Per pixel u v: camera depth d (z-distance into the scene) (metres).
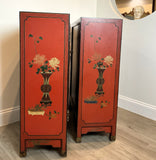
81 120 2.03
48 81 1.74
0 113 2.38
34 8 2.48
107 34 1.91
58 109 1.80
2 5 2.20
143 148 1.99
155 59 2.55
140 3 2.88
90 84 1.98
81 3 3.00
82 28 1.86
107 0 3.10
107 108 2.05
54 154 1.88
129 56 2.88
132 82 2.87
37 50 1.68
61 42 1.70
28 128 1.79
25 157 1.82
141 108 2.77
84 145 2.03
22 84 1.72
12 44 2.36
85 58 1.92
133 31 2.79
